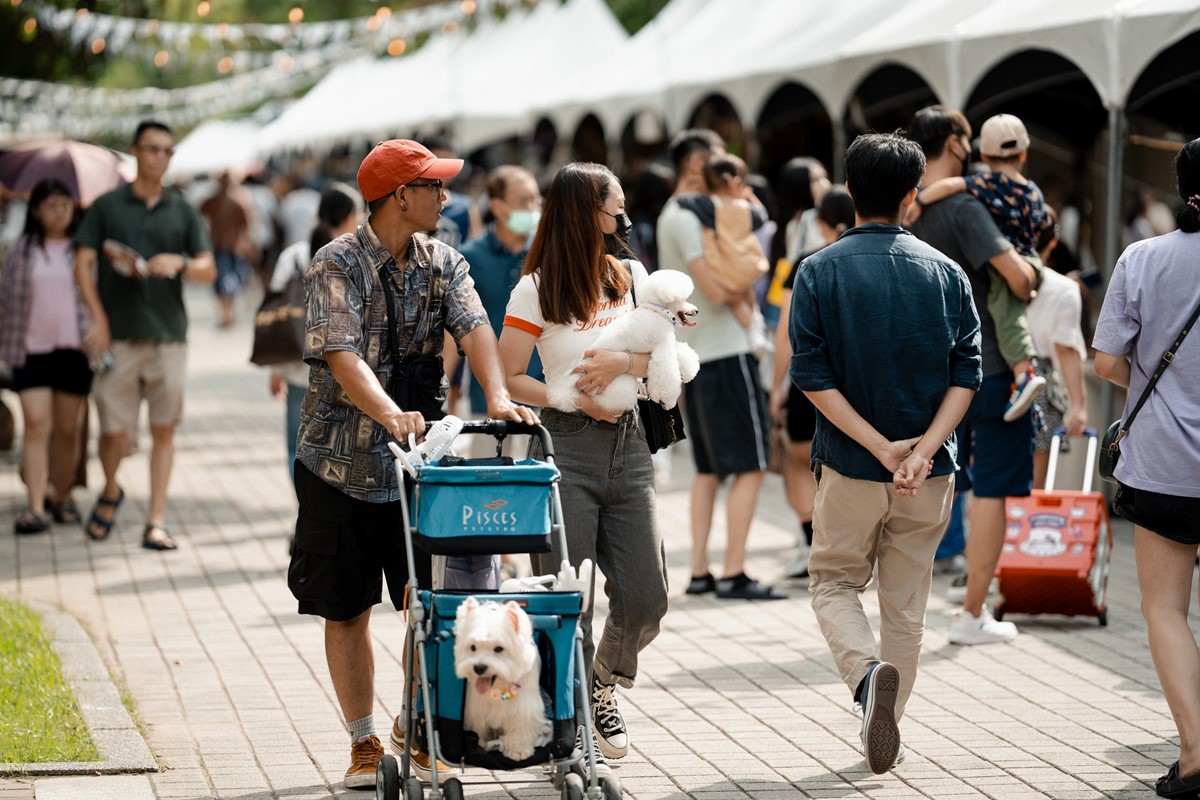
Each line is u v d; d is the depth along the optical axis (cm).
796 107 2120
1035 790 705
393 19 2495
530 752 587
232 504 1556
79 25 2109
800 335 720
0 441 1861
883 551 740
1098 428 1373
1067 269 1548
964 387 712
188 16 2302
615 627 718
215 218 3609
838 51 1673
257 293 4447
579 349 705
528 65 2666
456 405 1251
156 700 870
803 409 1164
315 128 3484
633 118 2830
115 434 1350
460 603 595
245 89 3803
